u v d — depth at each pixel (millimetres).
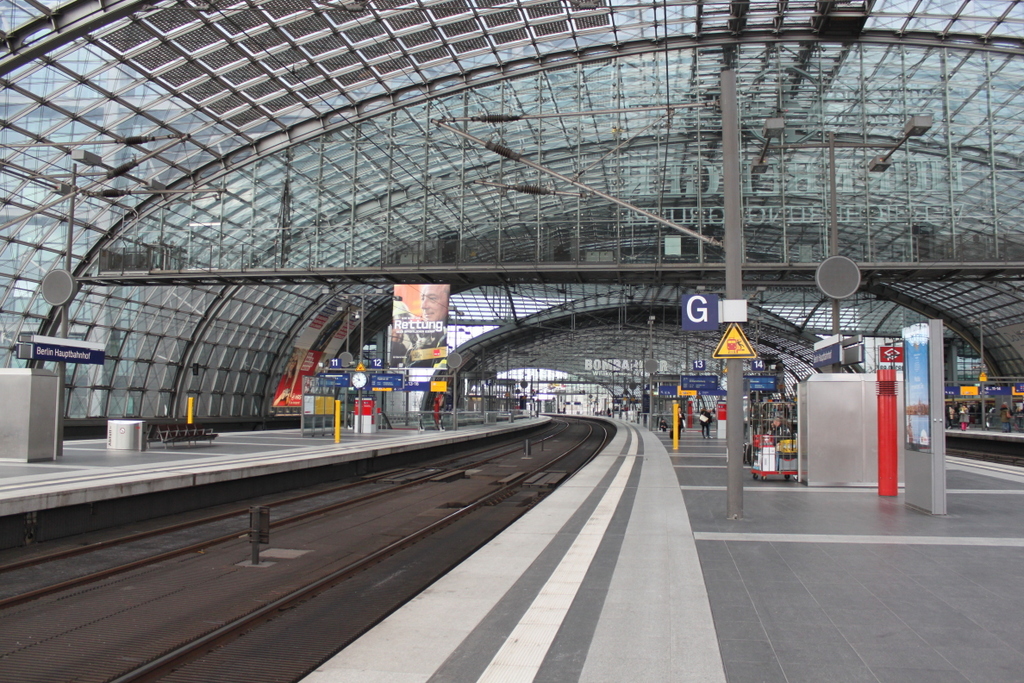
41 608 8133
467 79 39656
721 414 44344
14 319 36938
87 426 39875
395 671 5488
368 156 41781
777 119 19047
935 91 36344
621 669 5387
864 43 36719
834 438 17828
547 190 21531
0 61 24219
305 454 23938
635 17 36312
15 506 12055
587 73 39000
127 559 11016
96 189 35469
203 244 41688
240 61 32906
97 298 40594
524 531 11578
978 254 34125
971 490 16781
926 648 5812
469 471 27516
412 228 48656
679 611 6887
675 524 11930
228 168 39875
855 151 36531
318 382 37812
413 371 40688
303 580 9406
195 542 12492
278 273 33750
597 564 8969
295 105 38375
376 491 19688
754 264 31625
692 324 13312
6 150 30875
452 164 42469
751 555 9406
